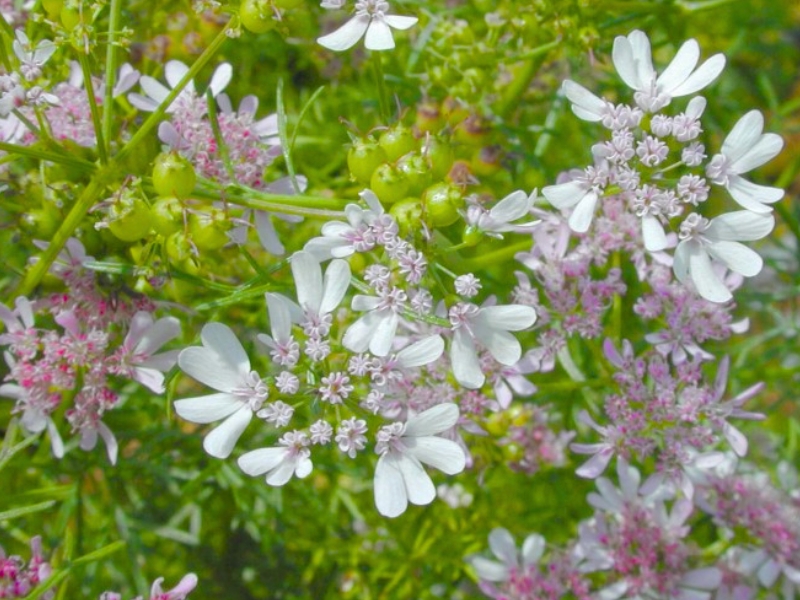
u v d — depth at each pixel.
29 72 0.16
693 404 0.18
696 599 0.20
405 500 0.15
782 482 0.24
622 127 0.15
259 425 0.23
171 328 0.18
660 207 0.15
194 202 0.17
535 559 0.21
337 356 0.15
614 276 0.19
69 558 0.17
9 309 0.17
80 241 0.17
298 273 0.15
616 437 0.18
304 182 0.18
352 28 0.16
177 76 0.18
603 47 0.22
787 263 0.28
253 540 0.25
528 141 0.25
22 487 0.22
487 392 0.18
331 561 0.25
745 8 0.31
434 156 0.15
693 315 0.18
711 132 0.26
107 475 0.22
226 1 0.16
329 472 0.23
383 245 0.15
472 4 0.23
